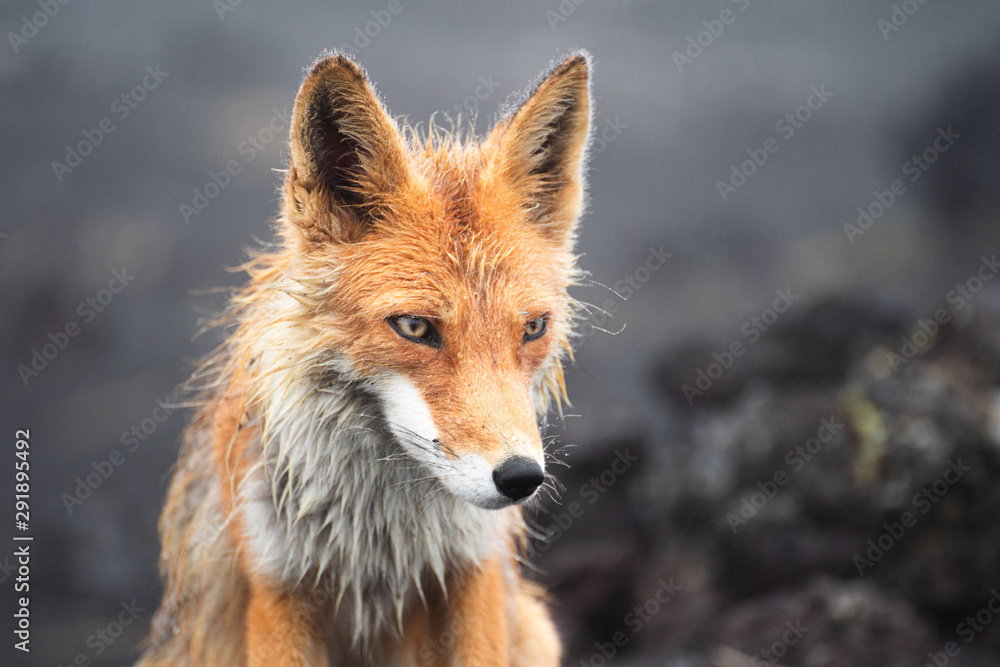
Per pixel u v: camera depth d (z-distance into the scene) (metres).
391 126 7.96
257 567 8.22
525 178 8.74
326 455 8.08
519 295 7.69
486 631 8.48
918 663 13.11
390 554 8.55
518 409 7.29
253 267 9.30
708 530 16.59
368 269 7.64
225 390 9.27
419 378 7.44
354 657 9.16
